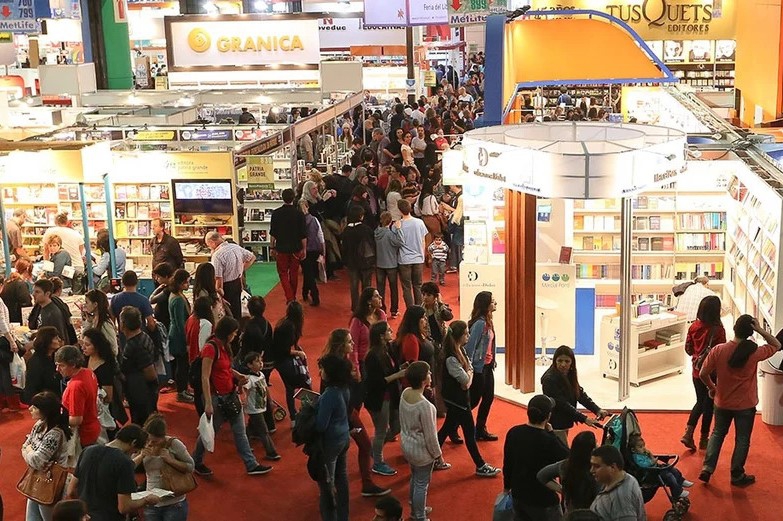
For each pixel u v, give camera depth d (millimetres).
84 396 7734
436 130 23562
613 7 20281
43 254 13523
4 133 18609
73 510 5652
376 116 26562
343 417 7660
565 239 12281
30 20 22594
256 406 9203
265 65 25078
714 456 8625
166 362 10703
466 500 8500
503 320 12164
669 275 13297
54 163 12859
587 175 8914
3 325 10508
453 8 26828
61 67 23688
